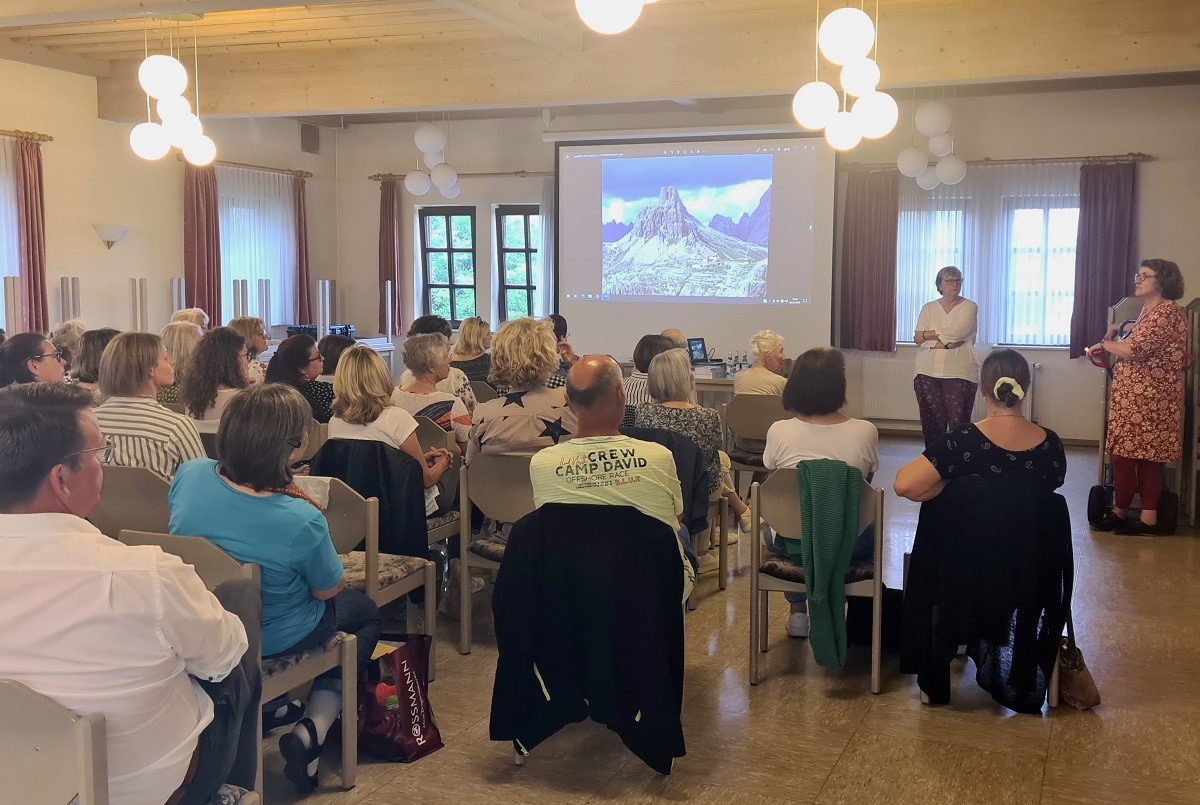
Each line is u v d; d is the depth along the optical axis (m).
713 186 9.36
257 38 7.40
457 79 7.48
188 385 3.87
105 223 8.65
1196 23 5.72
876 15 6.32
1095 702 3.29
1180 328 5.39
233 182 9.89
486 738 3.07
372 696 2.92
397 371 11.21
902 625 3.45
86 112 8.45
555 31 6.66
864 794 2.74
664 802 2.70
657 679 2.67
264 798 2.67
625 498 2.68
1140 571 4.89
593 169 9.73
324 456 3.59
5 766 1.46
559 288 9.95
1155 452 5.46
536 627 2.72
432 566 3.42
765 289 9.27
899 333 9.45
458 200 10.90
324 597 2.54
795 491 3.38
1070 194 8.74
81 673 1.52
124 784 1.58
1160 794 2.75
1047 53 6.03
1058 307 8.89
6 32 7.39
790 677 3.57
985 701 3.36
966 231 9.08
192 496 2.43
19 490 1.52
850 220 9.36
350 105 7.78
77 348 5.18
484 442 3.60
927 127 7.34
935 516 3.23
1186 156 8.38
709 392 7.79
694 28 6.85
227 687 1.83
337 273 11.51
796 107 4.76
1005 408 3.14
